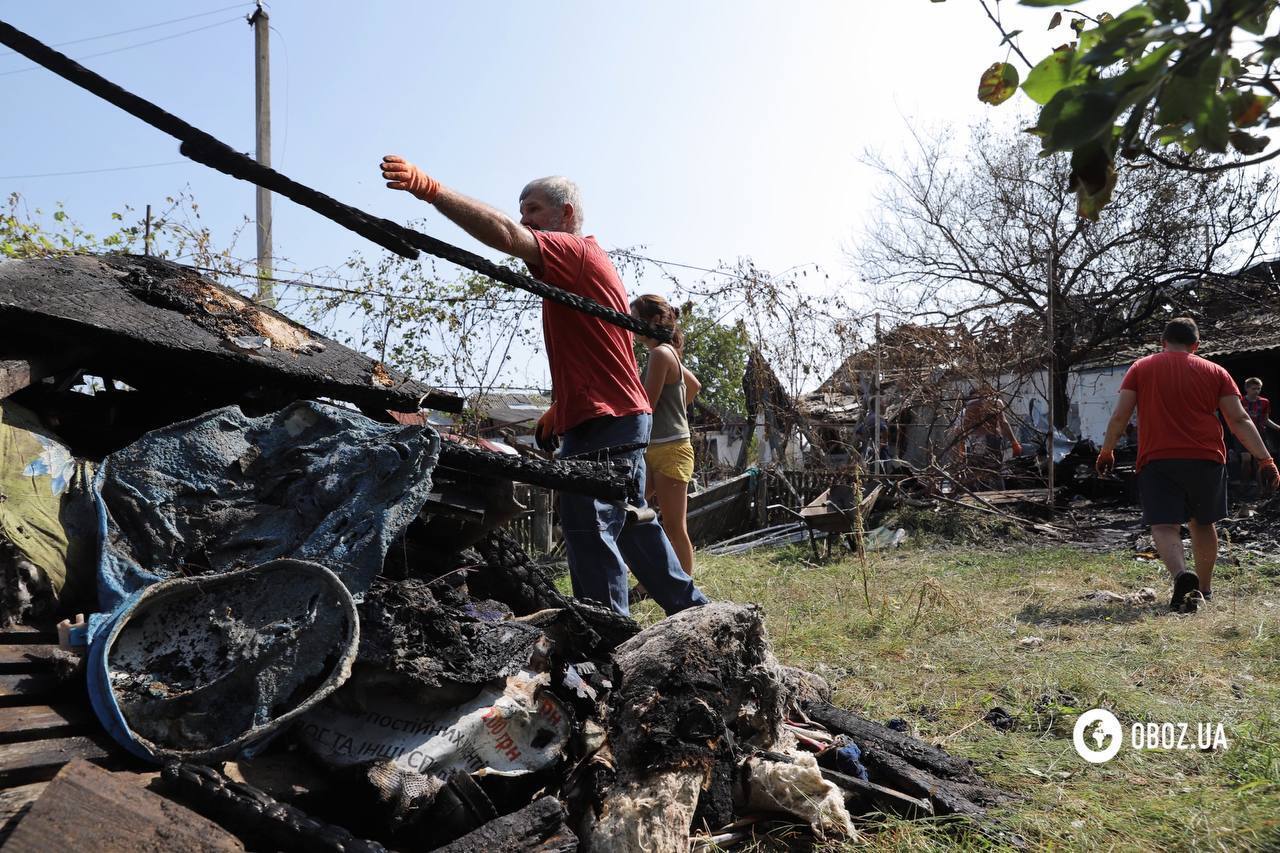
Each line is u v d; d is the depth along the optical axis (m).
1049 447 12.27
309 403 3.07
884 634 5.53
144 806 1.93
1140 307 19.41
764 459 13.55
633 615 5.90
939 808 2.95
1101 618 5.97
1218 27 1.26
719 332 17.14
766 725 3.11
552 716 2.64
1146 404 6.38
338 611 2.43
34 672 2.37
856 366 13.24
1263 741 3.40
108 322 3.05
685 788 2.65
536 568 3.58
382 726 2.44
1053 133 1.34
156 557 2.68
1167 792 3.08
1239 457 13.47
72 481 2.85
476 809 2.35
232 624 2.44
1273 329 17.36
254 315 3.64
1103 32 1.38
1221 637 5.23
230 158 2.65
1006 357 14.08
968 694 4.29
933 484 12.23
